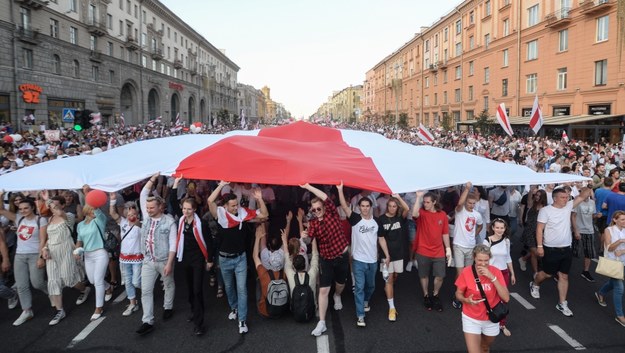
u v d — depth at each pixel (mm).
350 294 6934
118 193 7582
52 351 5055
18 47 28609
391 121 63719
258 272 5906
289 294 5797
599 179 10125
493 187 8789
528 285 7234
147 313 5484
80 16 36625
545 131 28969
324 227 5418
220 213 5465
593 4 26031
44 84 31328
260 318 5957
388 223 6039
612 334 5418
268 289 5750
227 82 101625
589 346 5117
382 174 6855
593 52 26453
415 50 63281
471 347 4094
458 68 48156
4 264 6086
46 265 5859
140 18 49844
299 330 5574
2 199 6508
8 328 5676
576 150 18016
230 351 5027
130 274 6090
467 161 8086
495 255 5555
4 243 6105
